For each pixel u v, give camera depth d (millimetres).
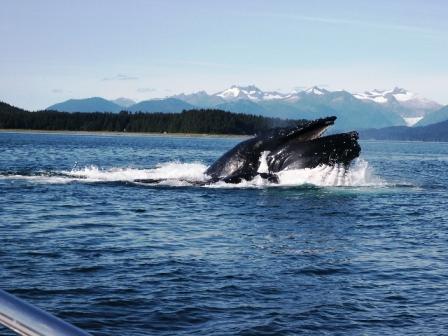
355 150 36312
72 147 131000
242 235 23234
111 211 29250
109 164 73438
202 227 25031
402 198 36250
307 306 14414
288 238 22750
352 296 15336
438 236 24016
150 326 12773
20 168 58625
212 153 118875
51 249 19906
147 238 22375
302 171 37000
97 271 17062
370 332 12844
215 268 17750
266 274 17203
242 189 37188
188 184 39812
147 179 41688
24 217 26859
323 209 30484
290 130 37375
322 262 18891
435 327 13219
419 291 15898
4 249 19734
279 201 32781
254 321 13258
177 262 18422
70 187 38750
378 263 18984
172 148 147125
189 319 13266
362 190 38625
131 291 15141
